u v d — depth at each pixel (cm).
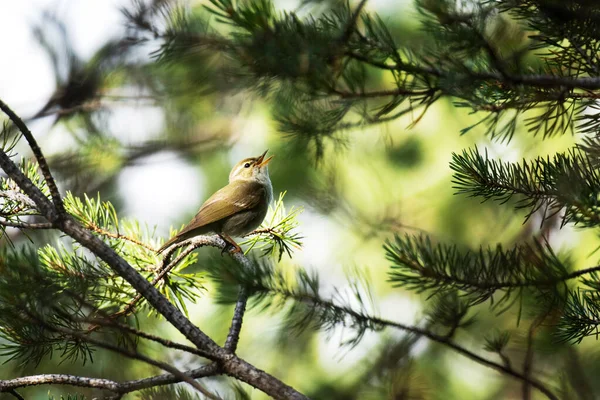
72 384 689
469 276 607
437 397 1446
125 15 620
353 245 1845
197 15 641
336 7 660
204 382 856
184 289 902
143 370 1222
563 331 721
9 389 696
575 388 748
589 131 716
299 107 694
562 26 654
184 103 1606
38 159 671
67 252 816
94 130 1753
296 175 1814
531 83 611
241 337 1636
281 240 1045
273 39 584
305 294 646
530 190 690
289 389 669
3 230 793
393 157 1802
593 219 593
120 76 1645
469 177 705
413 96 648
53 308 608
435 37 604
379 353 1246
